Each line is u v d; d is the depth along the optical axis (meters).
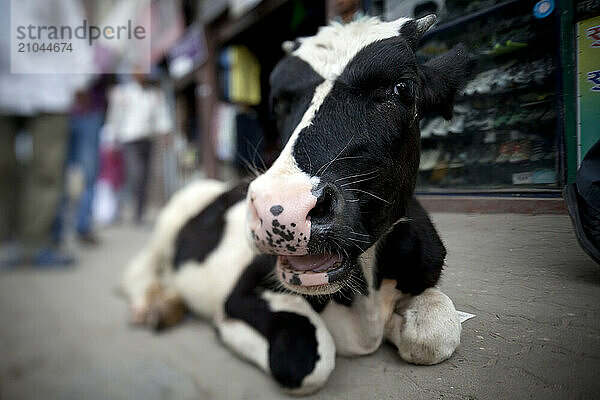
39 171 2.68
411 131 1.15
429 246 1.11
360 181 1.05
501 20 0.96
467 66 1.07
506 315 0.86
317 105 1.12
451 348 0.95
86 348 1.63
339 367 1.25
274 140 3.50
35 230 2.75
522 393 0.78
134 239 3.78
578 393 0.74
